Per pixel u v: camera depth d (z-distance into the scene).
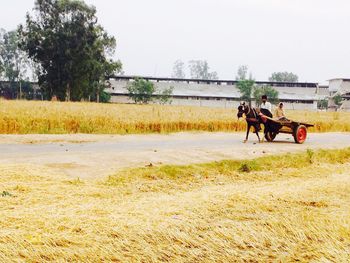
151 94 84.81
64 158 12.09
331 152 16.39
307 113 50.75
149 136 21.86
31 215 5.45
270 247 4.58
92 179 9.47
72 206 6.25
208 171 11.66
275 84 103.06
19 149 14.10
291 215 5.67
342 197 7.19
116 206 6.23
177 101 97.75
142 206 6.13
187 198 6.73
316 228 5.07
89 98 78.88
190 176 11.00
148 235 4.70
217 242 4.60
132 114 28.98
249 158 13.84
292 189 7.70
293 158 14.43
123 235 4.65
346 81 111.44
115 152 13.77
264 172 12.23
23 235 4.50
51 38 66.69
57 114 24.86
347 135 26.98
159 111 34.44
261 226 5.13
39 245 4.26
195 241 4.59
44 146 15.33
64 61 68.31
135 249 4.34
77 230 4.83
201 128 27.41
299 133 19.17
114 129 23.77
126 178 9.94
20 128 21.28
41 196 7.19
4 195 7.03
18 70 105.38
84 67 68.62
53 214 5.52
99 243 4.39
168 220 5.18
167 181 10.16
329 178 9.59
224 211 5.92
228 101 99.00
